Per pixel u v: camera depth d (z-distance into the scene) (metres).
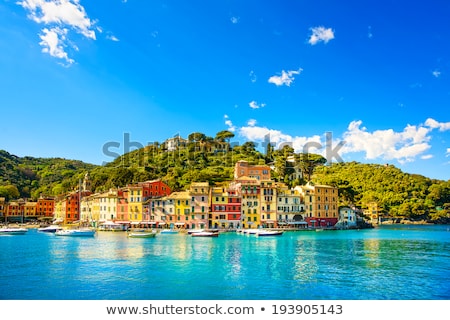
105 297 43.78
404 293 45.88
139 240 105.19
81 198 190.00
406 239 114.00
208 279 52.59
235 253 77.44
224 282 50.88
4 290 46.75
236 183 160.75
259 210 153.62
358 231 152.62
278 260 68.31
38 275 54.91
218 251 80.44
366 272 57.81
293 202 159.38
